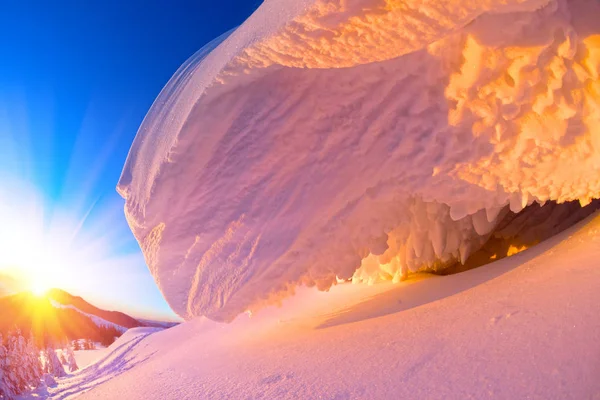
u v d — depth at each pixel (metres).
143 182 2.85
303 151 2.42
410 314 2.23
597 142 2.06
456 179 2.38
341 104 2.29
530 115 2.07
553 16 1.77
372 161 2.41
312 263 2.73
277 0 1.95
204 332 5.61
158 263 2.96
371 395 1.45
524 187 2.36
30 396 6.14
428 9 1.47
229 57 2.04
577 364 1.17
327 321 2.95
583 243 2.06
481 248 3.61
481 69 1.93
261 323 3.88
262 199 2.56
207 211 2.63
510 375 1.26
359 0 1.42
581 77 1.91
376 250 2.77
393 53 1.69
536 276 1.94
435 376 1.42
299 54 1.75
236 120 2.31
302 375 1.86
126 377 3.67
